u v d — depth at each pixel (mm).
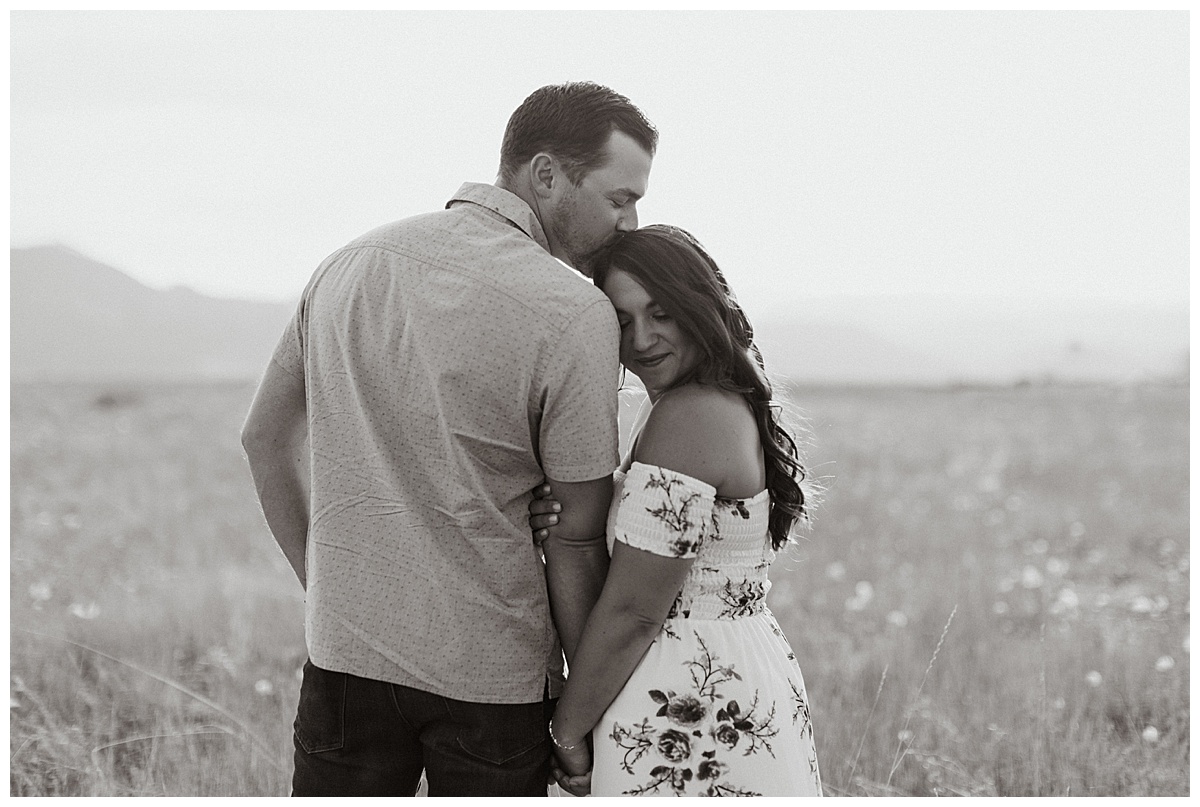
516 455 2326
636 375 2477
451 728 2363
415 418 2328
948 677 4820
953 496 11688
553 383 2250
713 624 2426
